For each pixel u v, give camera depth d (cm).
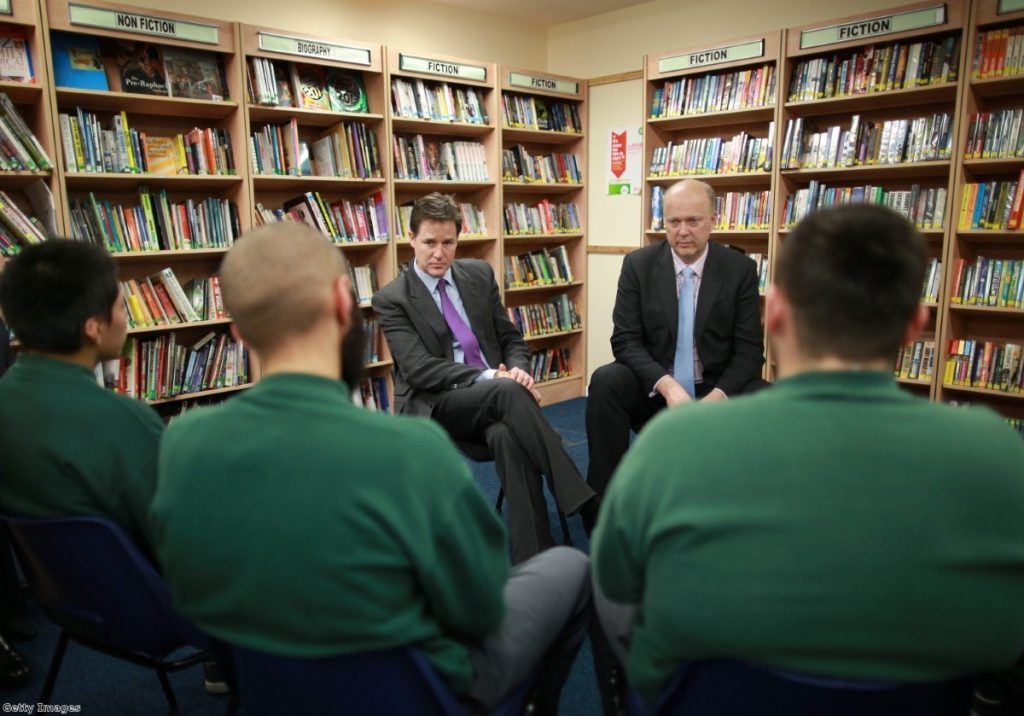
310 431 80
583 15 520
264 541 78
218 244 353
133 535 126
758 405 73
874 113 382
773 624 68
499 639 103
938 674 70
